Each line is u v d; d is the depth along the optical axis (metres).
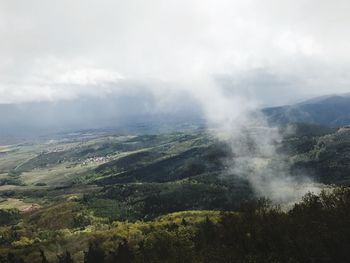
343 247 84.31
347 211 92.31
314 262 86.69
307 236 91.38
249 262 95.25
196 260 107.31
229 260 99.56
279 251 94.31
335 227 89.31
